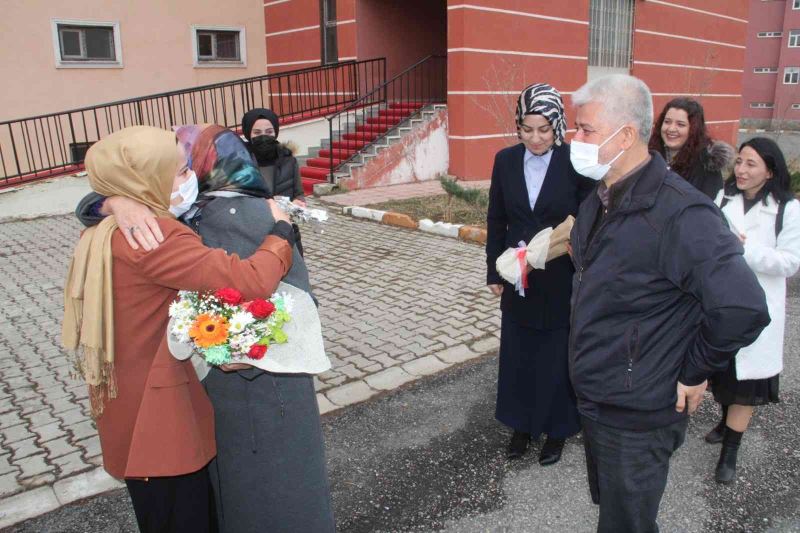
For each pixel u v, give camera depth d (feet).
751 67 123.95
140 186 5.91
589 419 7.00
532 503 9.84
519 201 10.22
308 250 25.27
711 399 13.20
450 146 41.39
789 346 15.74
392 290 20.06
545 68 44.39
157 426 6.11
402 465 10.84
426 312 18.02
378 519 9.45
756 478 10.40
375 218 30.40
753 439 11.59
